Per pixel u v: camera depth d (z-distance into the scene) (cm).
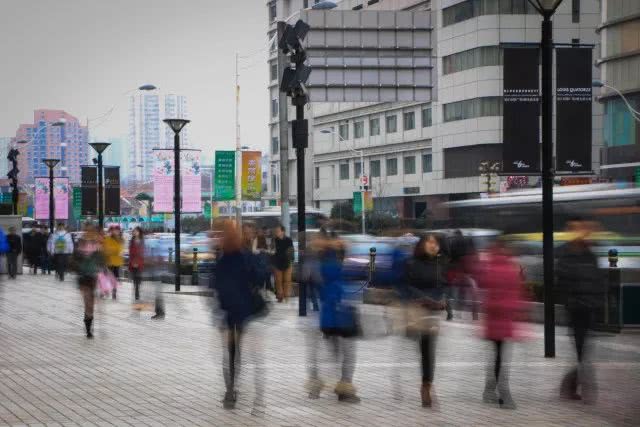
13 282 3981
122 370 1488
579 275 1230
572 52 2389
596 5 7625
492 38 7638
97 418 1092
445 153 8288
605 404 1190
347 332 1212
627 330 2045
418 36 3219
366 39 3188
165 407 1168
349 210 8712
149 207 11919
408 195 8850
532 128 1997
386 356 1642
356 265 3453
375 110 9412
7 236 4219
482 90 7706
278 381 1376
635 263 2656
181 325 2216
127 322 2289
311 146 10844
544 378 1397
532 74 1995
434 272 1185
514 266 1201
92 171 4809
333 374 1436
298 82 2400
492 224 3250
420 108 8681
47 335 2006
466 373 1448
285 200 3053
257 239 3198
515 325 1187
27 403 1191
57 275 4241
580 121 2388
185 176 4178
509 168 2008
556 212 2916
